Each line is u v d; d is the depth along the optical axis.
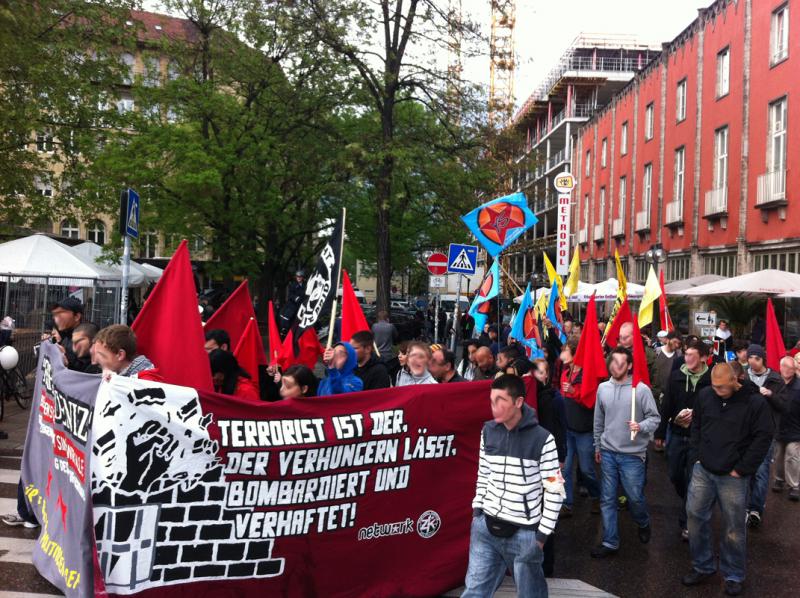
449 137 20.80
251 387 5.93
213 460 4.23
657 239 30.47
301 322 7.07
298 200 25.30
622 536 6.79
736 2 22.98
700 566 5.58
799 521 7.46
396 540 4.81
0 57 16.25
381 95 20.48
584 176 44.28
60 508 4.72
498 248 11.16
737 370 6.77
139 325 5.07
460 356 22.39
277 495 4.43
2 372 11.09
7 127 17.64
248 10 20.84
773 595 5.37
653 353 10.82
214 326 7.95
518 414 4.02
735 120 22.94
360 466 4.71
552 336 12.23
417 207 22.08
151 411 4.05
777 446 8.73
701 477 5.59
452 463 5.04
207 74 24.36
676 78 28.66
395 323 29.02
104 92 20.89
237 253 24.11
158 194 22.34
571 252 47.59
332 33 18.58
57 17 19.05
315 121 23.02
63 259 16.59
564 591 5.31
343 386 6.47
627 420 6.27
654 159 31.23
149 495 4.04
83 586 4.01
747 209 22.00
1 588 4.79
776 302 19.39
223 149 22.31
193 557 4.17
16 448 8.92
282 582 4.41
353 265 46.62
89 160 21.02
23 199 20.36
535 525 3.92
